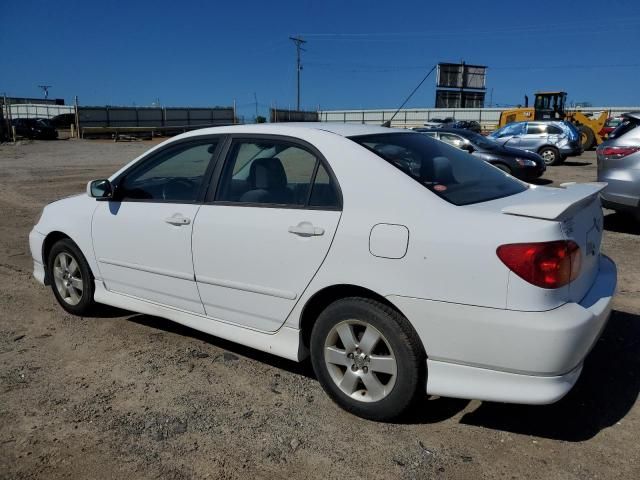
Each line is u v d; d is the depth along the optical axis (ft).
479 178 11.72
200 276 12.59
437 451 9.73
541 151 66.54
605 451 9.66
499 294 8.98
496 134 70.59
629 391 11.66
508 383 9.18
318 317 10.92
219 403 11.39
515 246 8.89
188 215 12.69
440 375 9.73
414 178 10.33
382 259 9.89
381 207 10.14
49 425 10.65
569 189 11.25
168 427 10.55
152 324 15.72
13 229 29.37
